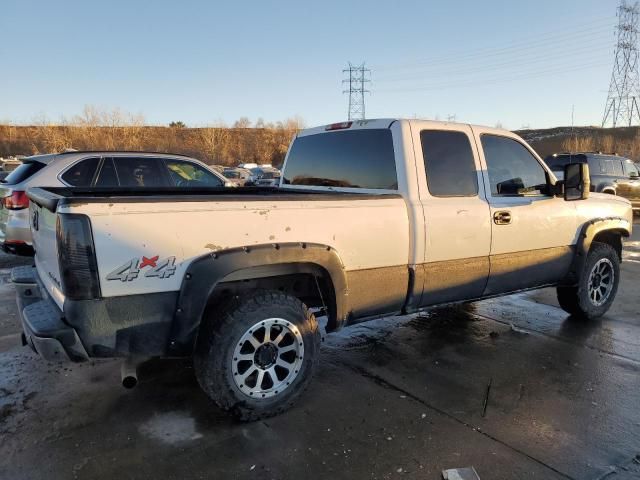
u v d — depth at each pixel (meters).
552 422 3.17
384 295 3.62
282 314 3.12
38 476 2.58
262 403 3.10
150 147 59.88
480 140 4.22
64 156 6.84
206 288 2.81
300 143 4.81
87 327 2.59
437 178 3.89
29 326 2.65
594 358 4.25
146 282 2.69
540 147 64.81
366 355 4.30
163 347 2.81
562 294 5.29
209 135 64.19
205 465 2.68
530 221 4.45
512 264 4.36
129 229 2.62
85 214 2.53
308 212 3.17
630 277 7.43
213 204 2.84
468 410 3.31
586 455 2.81
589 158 14.86
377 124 3.97
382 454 2.80
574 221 4.86
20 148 54.59
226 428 3.06
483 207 4.09
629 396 3.54
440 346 4.53
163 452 2.80
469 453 2.81
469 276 4.07
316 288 3.61
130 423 3.11
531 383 3.75
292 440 2.93
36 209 3.42
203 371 2.97
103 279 2.59
